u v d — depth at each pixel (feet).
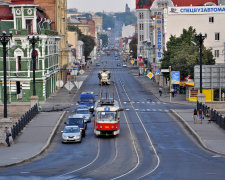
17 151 196.03
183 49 460.55
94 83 606.14
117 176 146.51
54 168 161.89
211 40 553.64
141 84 602.03
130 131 252.83
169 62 469.57
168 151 197.57
